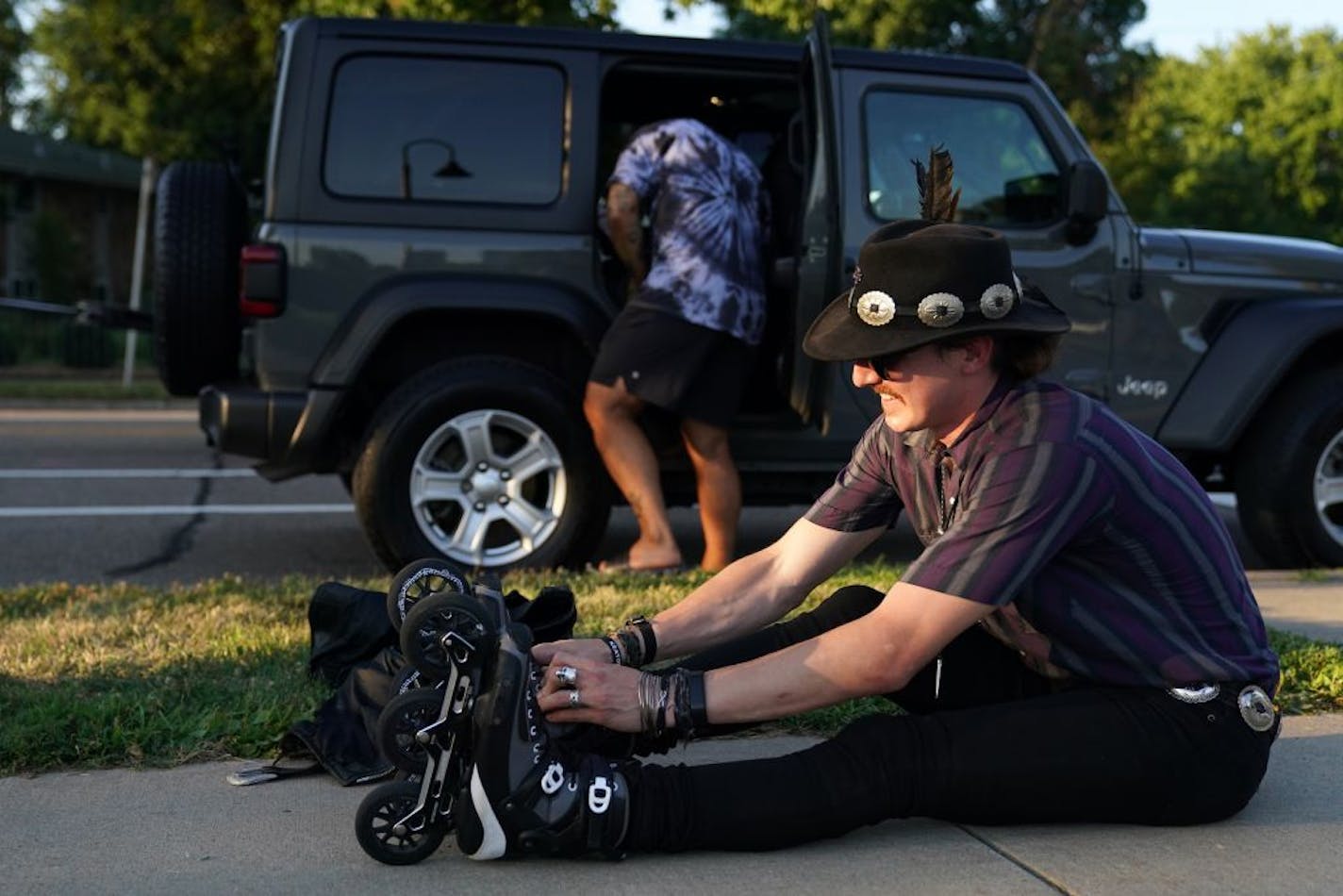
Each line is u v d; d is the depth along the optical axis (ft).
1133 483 7.38
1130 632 7.59
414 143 16.94
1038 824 8.28
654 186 16.21
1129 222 17.85
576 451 16.90
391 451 16.44
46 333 63.05
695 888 7.40
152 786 9.14
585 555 17.17
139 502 25.86
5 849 8.02
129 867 7.74
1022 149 17.87
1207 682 7.68
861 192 17.37
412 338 17.30
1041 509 7.18
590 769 7.52
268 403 16.46
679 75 17.74
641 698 7.55
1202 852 7.89
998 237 7.26
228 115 70.33
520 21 45.16
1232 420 17.81
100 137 80.43
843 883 7.48
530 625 9.29
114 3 67.10
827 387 16.30
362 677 9.52
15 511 24.54
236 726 9.95
